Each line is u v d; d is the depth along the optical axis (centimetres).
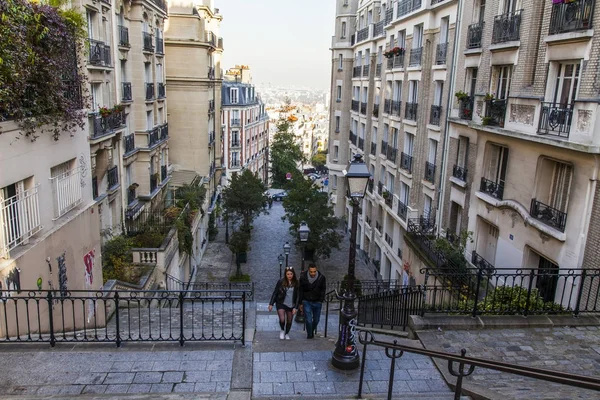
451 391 695
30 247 921
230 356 806
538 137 1152
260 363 789
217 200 4056
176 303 1744
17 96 869
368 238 3162
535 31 1252
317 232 2864
